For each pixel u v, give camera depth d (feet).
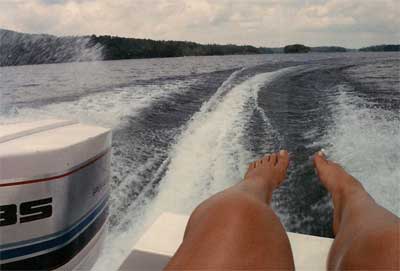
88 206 2.25
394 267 1.39
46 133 2.19
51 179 1.89
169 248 2.65
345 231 2.15
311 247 2.70
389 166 3.20
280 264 1.52
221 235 1.57
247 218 1.66
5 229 1.81
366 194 2.74
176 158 3.76
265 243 1.56
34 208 1.86
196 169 3.69
